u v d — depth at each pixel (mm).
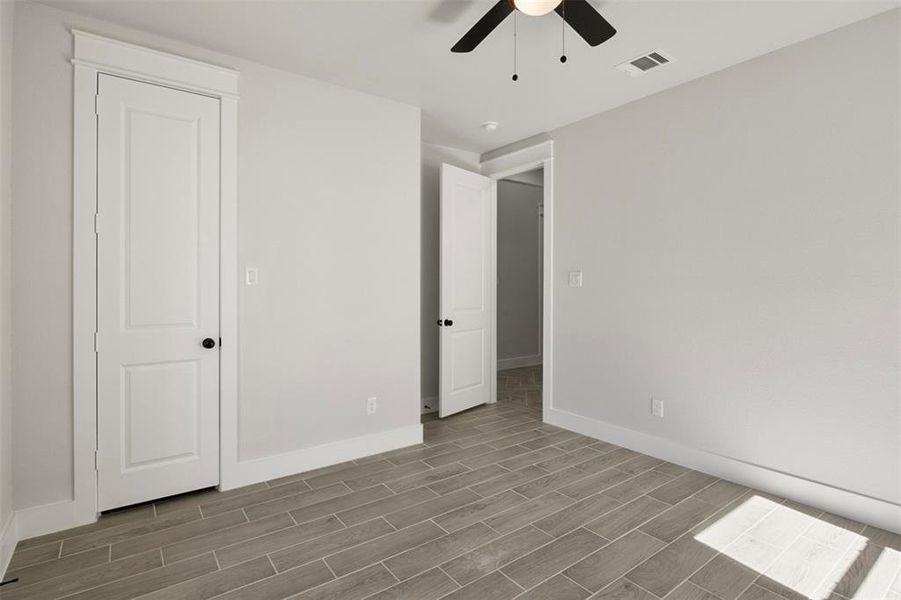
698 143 2955
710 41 2504
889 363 2244
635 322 3332
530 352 6859
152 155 2471
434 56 2705
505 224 6516
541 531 2230
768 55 2633
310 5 2213
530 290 6836
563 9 1843
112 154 2363
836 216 2398
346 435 3164
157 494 2502
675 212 3082
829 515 2377
